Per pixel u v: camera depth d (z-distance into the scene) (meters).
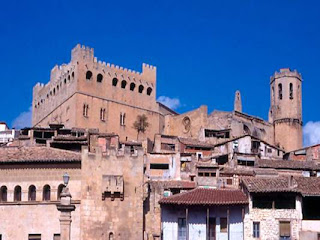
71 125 131.00
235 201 69.75
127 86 142.75
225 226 70.75
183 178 94.12
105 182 69.00
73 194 69.12
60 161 69.75
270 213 70.44
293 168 98.44
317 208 71.81
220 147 114.00
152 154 94.94
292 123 148.88
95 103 134.38
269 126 150.00
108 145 101.25
